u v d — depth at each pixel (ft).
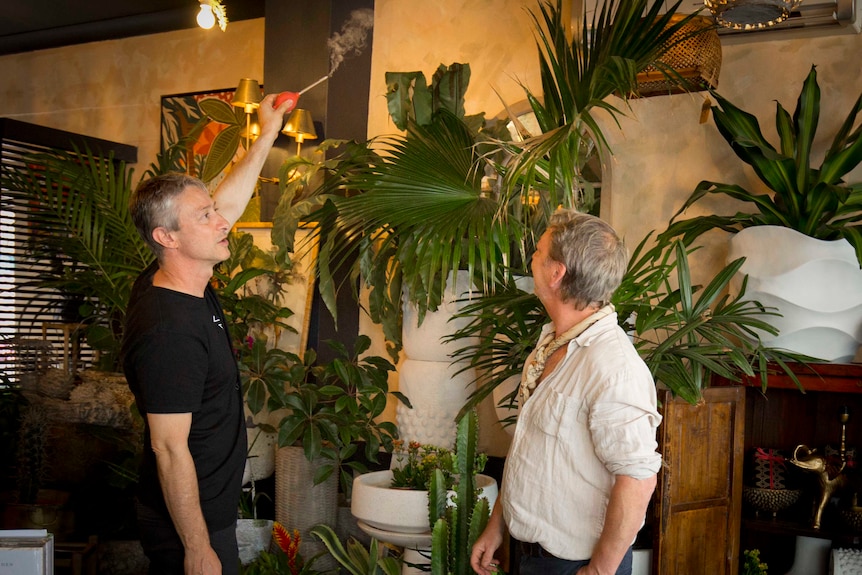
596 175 12.76
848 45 10.64
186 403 7.03
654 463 5.90
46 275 17.21
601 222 6.66
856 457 10.14
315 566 12.02
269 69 15.31
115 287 12.48
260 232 14.99
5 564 6.48
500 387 11.47
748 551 9.74
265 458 13.50
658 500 9.07
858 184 9.57
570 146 8.44
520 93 13.60
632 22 8.55
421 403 11.89
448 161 10.47
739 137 9.29
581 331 6.50
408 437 12.06
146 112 18.74
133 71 18.88
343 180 11.61
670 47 8.85
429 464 10.25
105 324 15.70
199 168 17.89
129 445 12.43
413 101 11.97
